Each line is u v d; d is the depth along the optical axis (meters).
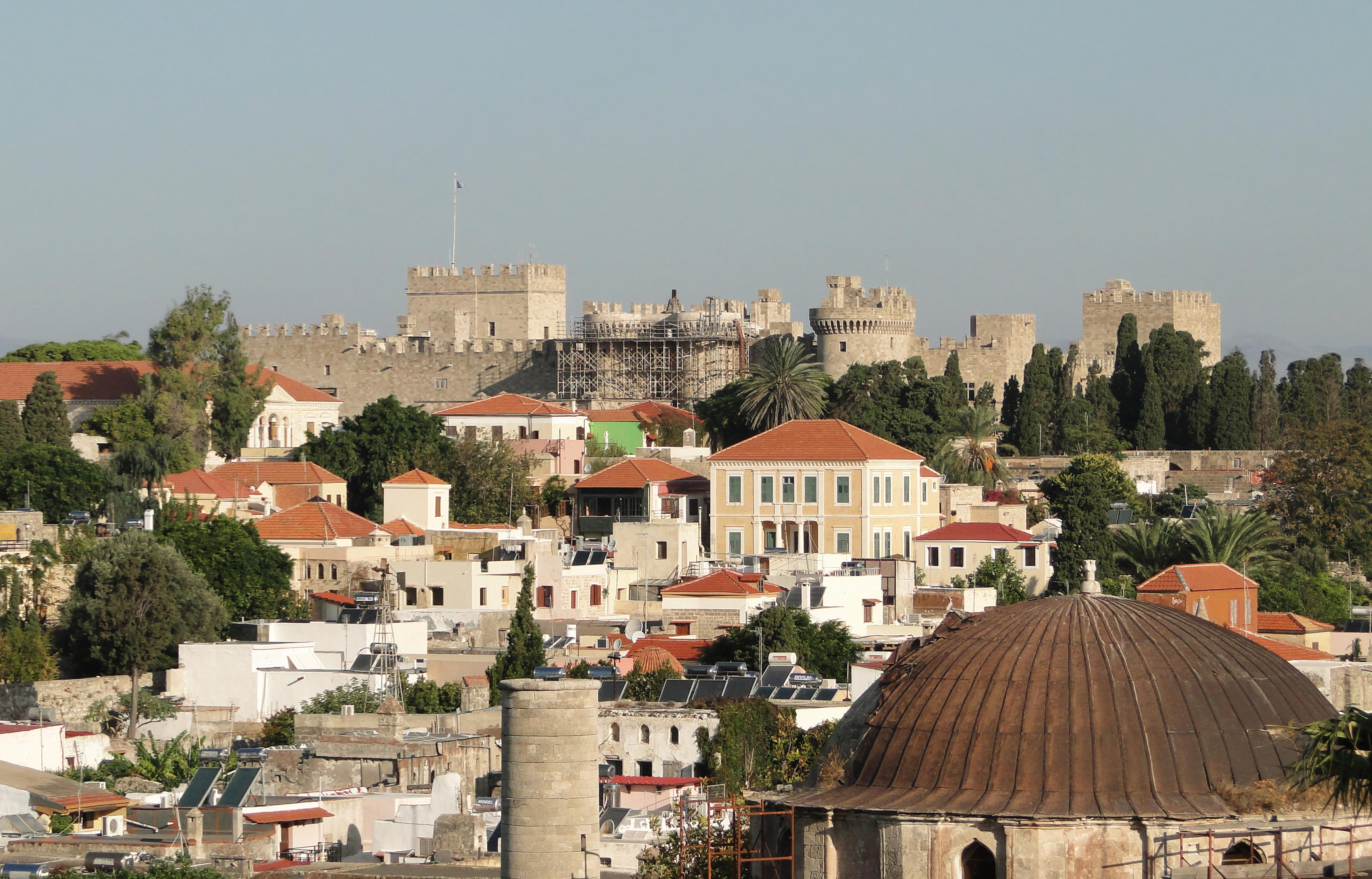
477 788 158.12
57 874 123.62
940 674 93.00
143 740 186.62
